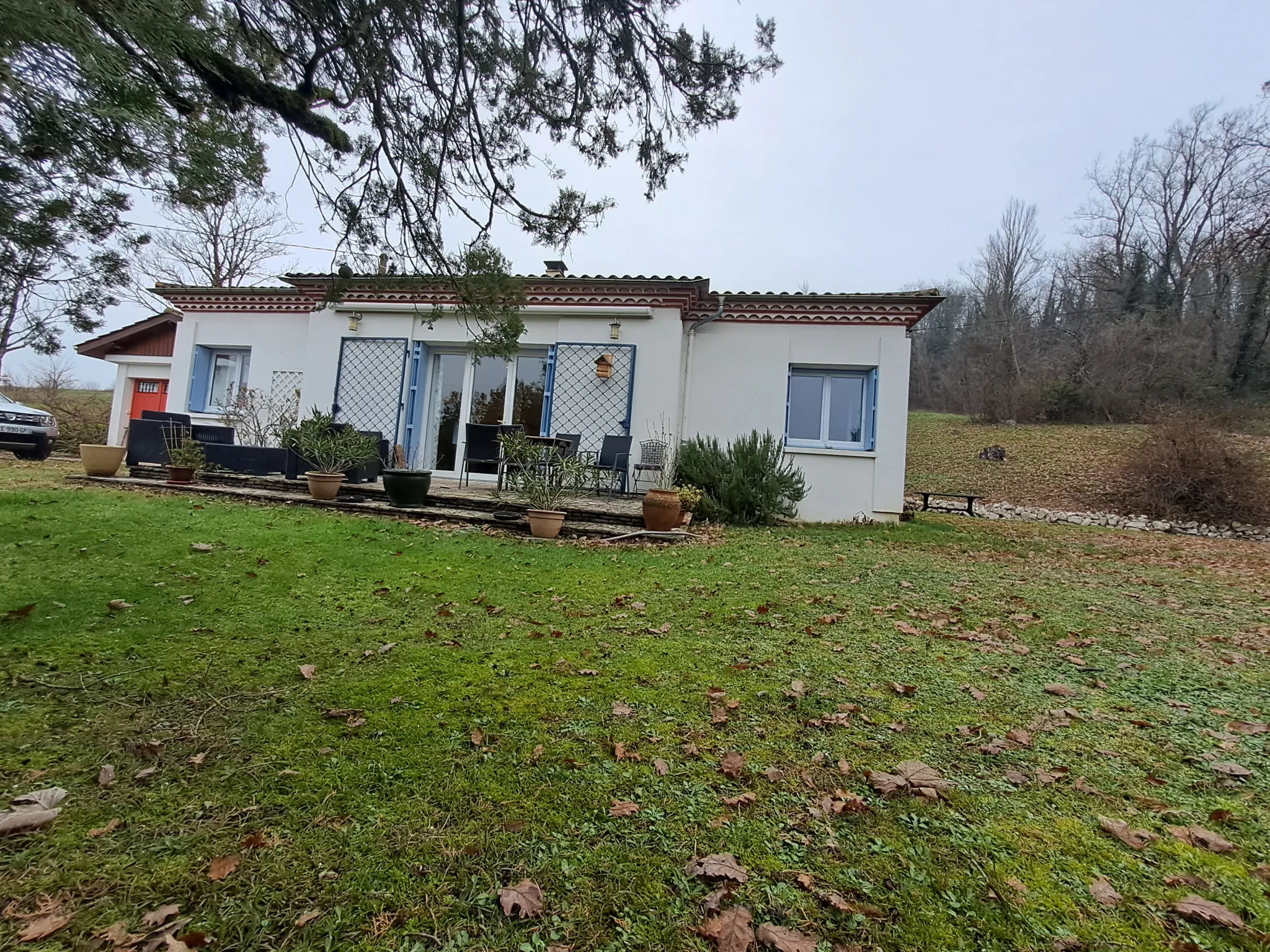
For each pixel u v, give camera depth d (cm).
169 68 322
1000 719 259
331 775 196
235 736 217
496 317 498
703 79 459
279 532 567
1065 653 351
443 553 538
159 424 895
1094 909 151
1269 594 546
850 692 281
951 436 2236
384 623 350
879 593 471
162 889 146
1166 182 2542
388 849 163
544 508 661
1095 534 1072
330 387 1041
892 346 940
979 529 1024
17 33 233
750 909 148
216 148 361
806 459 955
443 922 140
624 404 951
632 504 820
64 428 1531
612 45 436
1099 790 206
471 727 233
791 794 198
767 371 967
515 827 175
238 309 1152
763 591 460
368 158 446
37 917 136
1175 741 244
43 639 294
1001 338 2855
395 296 1005
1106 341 2345
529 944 135
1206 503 1275
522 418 1014
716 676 294
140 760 199
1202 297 2227
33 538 483
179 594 375
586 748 221
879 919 146
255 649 299
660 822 181
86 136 301
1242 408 1834
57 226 336
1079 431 2073
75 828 165
